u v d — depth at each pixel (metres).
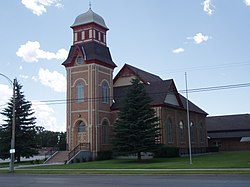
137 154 44.16
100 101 49.75
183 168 29.62
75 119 49.59
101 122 49.31
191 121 59.34
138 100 41.59
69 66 51.31
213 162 35.31
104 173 28.14
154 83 52.19
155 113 45.38
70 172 29.86
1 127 48.44
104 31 53.16
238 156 43.88
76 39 51.94
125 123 40.78
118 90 53.84
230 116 79.81
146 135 40.03
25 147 47.69
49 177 26.17
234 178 21.20
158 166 32.78
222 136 74.44
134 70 54.00
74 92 50.41
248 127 74.12
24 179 24.61
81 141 48.62
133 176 25.36
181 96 59.25
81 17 51.72
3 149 47.41
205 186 17.14
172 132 51.50
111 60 53.12
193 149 57.81
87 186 18.83
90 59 49.38
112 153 47.78
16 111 48.97
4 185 20.50
